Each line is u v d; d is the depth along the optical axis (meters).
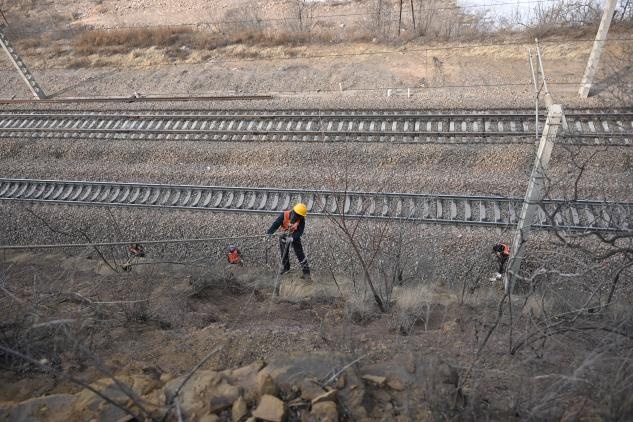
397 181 12.97
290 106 17.14
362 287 10.00
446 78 18.31
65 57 23.88
